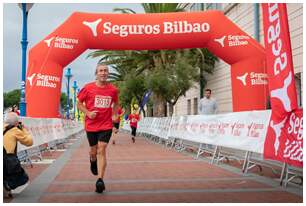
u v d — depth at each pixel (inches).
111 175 335.6
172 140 678.5
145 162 439.2
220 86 1045.8
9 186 237.3
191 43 608.1
